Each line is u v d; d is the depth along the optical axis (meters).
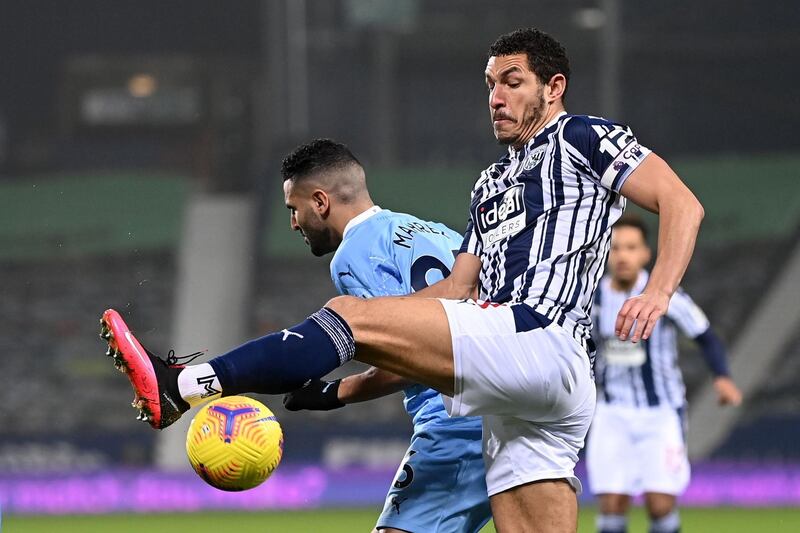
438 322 15.45
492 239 17.00
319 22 115.25
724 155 113.69
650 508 33.03
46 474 77.25
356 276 19.30
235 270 108.50
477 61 114.94
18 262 108.25
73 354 98.94
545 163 16.61
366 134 116.19
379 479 78.50
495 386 15.69
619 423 33.28
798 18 111.56
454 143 116.06
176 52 120.44
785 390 93.19
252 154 120.88
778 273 103.38
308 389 19.50
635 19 112.69
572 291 16.23
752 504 75.94
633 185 16.02
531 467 16.89
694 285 103.38
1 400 93.19
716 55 112.81
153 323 103.00
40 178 116.31
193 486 77.00
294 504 77.31
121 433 82.69
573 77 112.31
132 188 114.25
